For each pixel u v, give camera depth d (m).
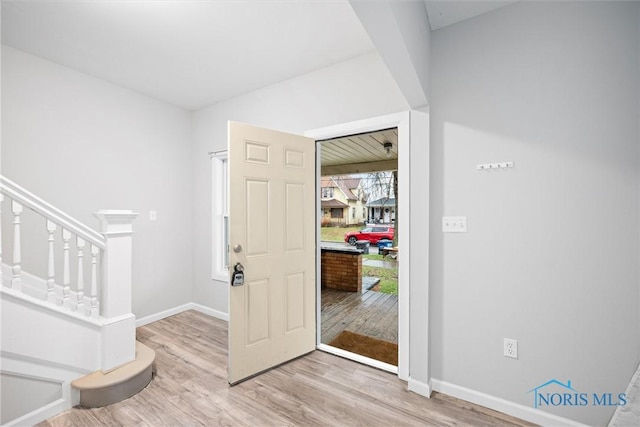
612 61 1.49
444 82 1.95
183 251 3.55
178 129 3.49
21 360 1.63
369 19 1.01
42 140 2.42
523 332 1.72
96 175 2.76
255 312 2.20
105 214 1.98
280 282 2.36
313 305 2.60
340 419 1.71
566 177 1.60
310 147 2.58
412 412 1.77
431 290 2.00
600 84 1.51
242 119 3.11
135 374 1.94
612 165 1.49
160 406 1.82
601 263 1.52
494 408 1.80
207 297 3.47
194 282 3.63
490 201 1.80
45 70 2.43
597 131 1.52
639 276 1.44
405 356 2.09
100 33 2.07
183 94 3.12
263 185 2.26
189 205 3.62
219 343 2.70
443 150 1.95
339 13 1.85
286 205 2.41
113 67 2.56
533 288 1.69
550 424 1.64
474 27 1.85
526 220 1.70
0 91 2.21
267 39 2.12
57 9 1.80
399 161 2.10
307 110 2.60
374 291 4.96
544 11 1.65
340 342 2.83
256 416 1.73
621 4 1.47
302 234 2.52
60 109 2.52
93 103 2.74
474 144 1.85
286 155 2.41
